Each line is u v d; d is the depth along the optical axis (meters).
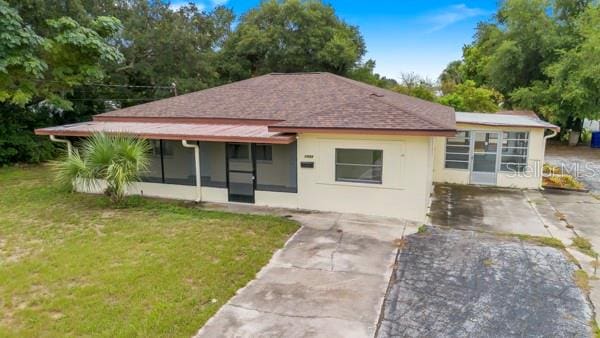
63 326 5.10
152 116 14.12
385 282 6.56
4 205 11.18
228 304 5.77
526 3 25.88
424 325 5.30
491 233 9.16
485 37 34.59
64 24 13.93
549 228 9.57
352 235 8.84
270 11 32.28
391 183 10.10
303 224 9.60
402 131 9.38
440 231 9.24
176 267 6.93
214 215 10.26
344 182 10.51
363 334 5.06
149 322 5.19
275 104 13.55
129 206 11.12
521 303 5.92
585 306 5.84
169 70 24.39
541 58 26.42
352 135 10.16
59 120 20.62
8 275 6.62
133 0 23.58
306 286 6.38
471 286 6.45
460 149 14.58
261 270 6.98
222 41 33.72
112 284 6.25
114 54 15.00
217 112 13.58
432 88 29.45
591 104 23.00
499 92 28.45
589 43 21.95
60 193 12.57
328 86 14.73
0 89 14.21
